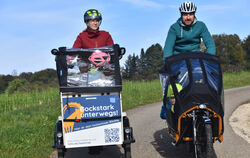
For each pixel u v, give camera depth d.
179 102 4.85
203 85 4.86
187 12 5.66
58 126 4.96
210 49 5.86
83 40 5.74
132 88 19.33
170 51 5.95
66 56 4.85
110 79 4.89
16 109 12.55
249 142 6.95
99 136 4.86
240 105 13.55
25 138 7.11
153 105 14.20
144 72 135.50
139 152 6.26
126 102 14.46
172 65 5.21
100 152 6.40
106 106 4.83
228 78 32.53
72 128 4.80
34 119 9.58
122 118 4.92
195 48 6.04
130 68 137.62
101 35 5.80
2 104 13.52
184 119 4.86
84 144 4.84
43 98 15.30
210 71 5.06
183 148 6.41
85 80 4.84
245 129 8.64
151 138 7.49
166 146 6.65
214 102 4.74
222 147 6.46
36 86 18.41
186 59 5.19
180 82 5.02
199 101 4.72
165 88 5.30
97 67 4.90
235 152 6.06
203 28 5.93
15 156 5.93
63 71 4.79
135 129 8.70
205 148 4.64
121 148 6.69
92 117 4.82
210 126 4.48
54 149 6.69
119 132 4.91
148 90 19.64
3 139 6.96
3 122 9.27
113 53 4.95
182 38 5.95
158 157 5.86
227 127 8.58
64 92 4.72
